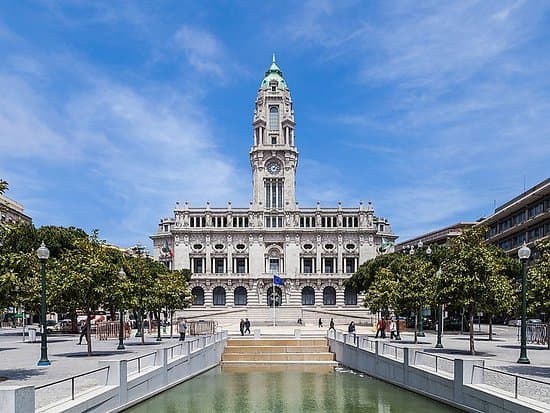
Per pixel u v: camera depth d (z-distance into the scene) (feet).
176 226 561.84
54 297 150.51
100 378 95.30
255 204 565.94
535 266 116.16
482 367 90.89
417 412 98.17
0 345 195.72
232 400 116.16
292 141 583.99
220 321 457.68
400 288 200.64
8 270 99.19
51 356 151.33
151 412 101.35
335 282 547.49
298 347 201.87
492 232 460.55
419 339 216.13
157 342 214.07
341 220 562.25
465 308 145.69
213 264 560.61
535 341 188.75
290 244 555.69
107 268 152.15
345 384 137.18
